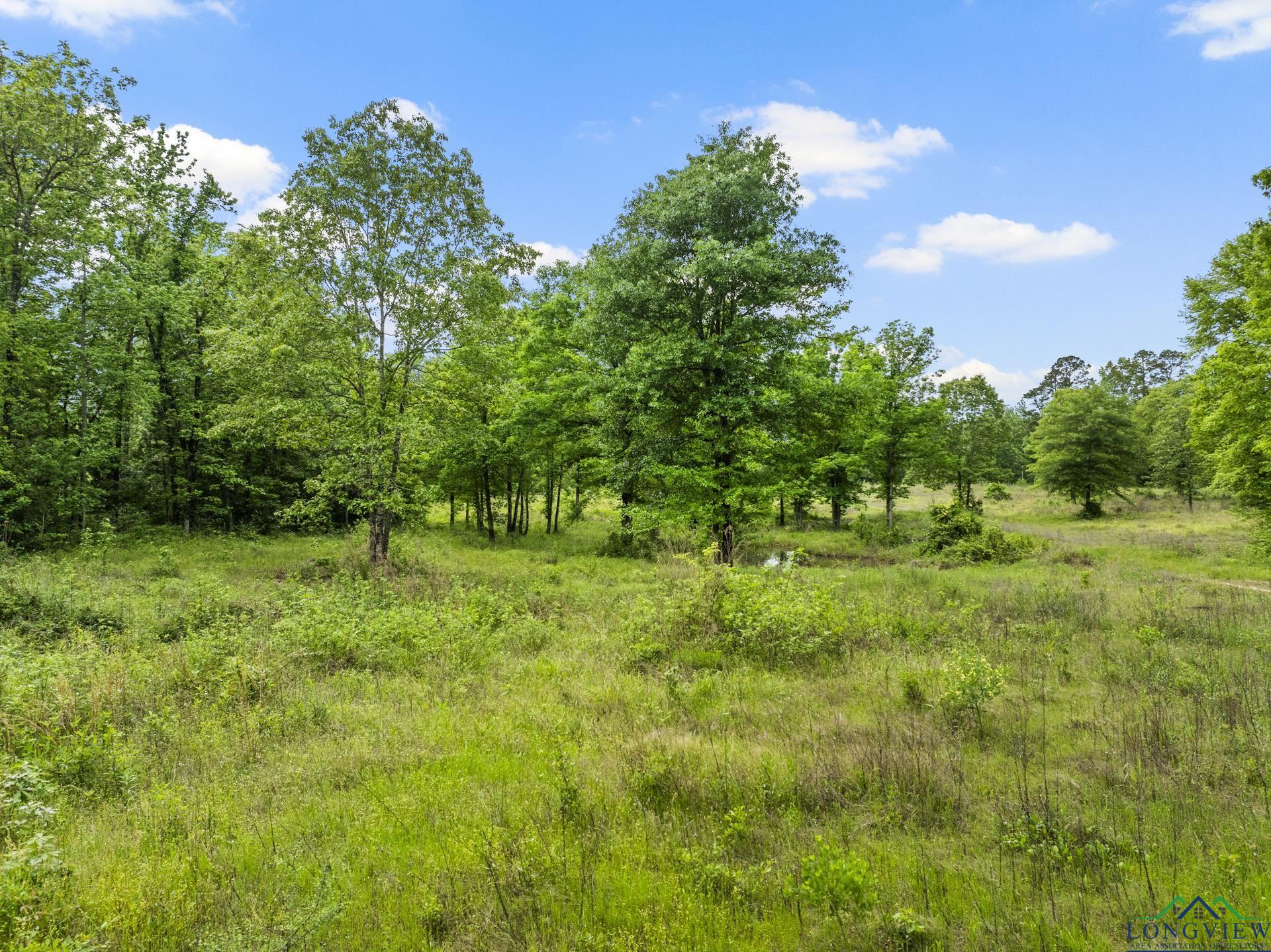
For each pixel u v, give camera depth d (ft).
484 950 11.52
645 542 74.90
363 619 35.32
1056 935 11.30
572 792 16.15
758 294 55.62
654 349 56.65
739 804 16.05
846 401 62.44
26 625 31.14
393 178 51.13
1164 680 24.94
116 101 62.80
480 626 35.47
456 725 21.91
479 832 15.16
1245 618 35.19
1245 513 69.31
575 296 81.71
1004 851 14.14
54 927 11.39
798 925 11.84
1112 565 63.31
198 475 81.87
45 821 14.67
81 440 63.77
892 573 57.67
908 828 15.14
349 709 23.26
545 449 82.53
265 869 13.88
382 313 53.31
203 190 79.56
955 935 11.44
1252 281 51.03
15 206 59.16
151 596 39.04
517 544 82.12
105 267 64.28
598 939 11.52
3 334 55.11
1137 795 16.16
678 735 20.52
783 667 28.73
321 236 50.21
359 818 16.07
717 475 59.77
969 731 20.81
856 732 20.29
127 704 22.63
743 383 57.52
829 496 103.24
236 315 58.75
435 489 63.36
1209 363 58.54
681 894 12.69
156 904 12.28
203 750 19.92
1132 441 130.00
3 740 18.74
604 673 27.76
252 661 26.99
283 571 56.49
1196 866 12.96
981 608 40.29
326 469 55.88
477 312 54.85
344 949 11.56
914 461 99.91
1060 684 25.70
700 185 56.65
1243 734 18.99
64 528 63.46
